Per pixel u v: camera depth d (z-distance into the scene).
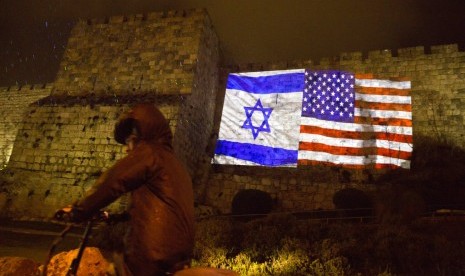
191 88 21.14
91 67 23.61
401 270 7.21
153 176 2.48
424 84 22.72
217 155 23.17
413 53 23.53
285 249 8.11
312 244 8.62
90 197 2.29
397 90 23.00
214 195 20.83
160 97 20.73
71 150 20.39
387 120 22.22
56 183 19.80
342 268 7.05
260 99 24.31
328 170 21.27
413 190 15.24
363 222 15.38
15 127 30.53
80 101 21.83
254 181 20.70
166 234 2.36
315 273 6.96
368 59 24.09
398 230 9.20
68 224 2.51
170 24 23.25
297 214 18.75
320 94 23.55
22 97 31.41
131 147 2.77
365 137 22.03
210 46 24.34
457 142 20.89
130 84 22.41
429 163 19.92
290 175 21.56
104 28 24.55
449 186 16.83
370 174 20.72
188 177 2.73
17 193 19.91
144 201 2.45
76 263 2.49
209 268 2.46
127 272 2.36
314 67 24.69
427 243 8.21
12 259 4.88
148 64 22.58
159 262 2.30
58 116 21.45
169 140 2.79
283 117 23.36
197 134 22.11
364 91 23.28
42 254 9.53
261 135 23.19
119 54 23.45
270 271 7.20
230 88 25.19
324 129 22.52
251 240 9.05
